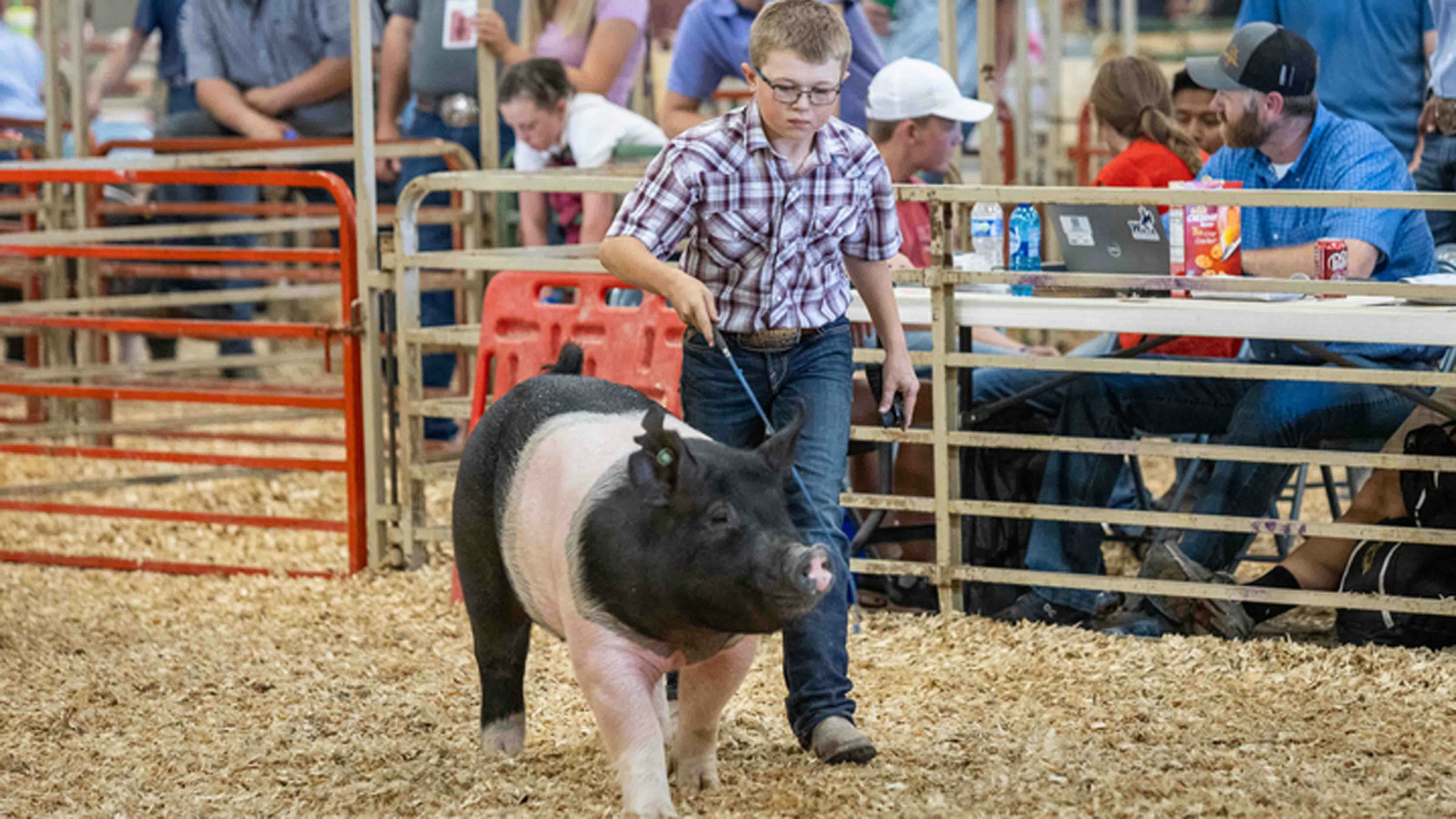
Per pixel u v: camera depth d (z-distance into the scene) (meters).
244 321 17.58
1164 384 9.58
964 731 7.54
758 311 6.98
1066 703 8.05
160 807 6.92
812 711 7.10
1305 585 9.14
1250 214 10.15
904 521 10.55
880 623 9.54
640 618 6.02
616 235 6.79
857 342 10.12
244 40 16.11
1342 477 13.41
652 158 13.62
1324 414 9.31
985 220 10.30
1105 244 9.42
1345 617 9.02
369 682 8.74
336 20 16.02
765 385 7.12
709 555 5.72
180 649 9.46
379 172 15.84
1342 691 8.16
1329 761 7.08
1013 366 9.23
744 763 7.14
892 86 11.18
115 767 7.47
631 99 17.41
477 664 8.88
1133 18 23.72
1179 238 9.31
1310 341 9.27
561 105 13.67
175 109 17.14
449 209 14.39
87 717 8.23
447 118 14.98
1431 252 9.95
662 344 10.13
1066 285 9.10
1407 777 6.85
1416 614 8.74
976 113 11.13
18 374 15.16
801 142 6.77
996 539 9.90
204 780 7.28
